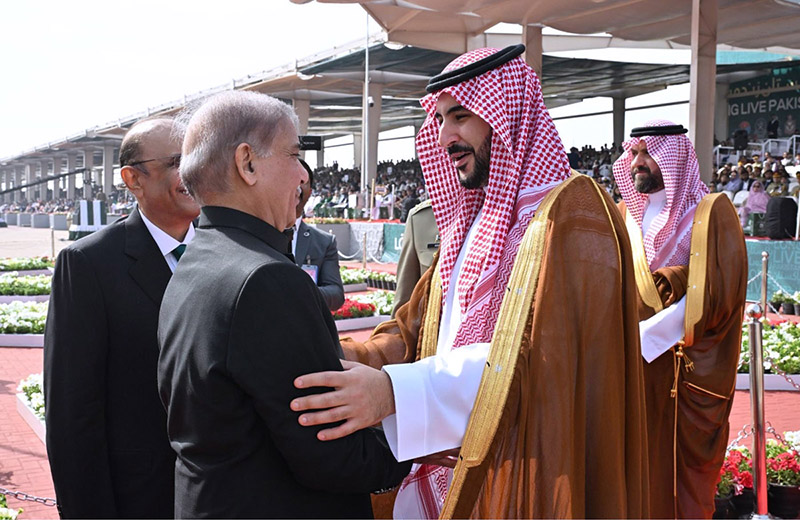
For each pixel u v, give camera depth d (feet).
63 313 7.40
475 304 6.98
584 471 6.05
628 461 6.37
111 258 7.62
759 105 92.22
